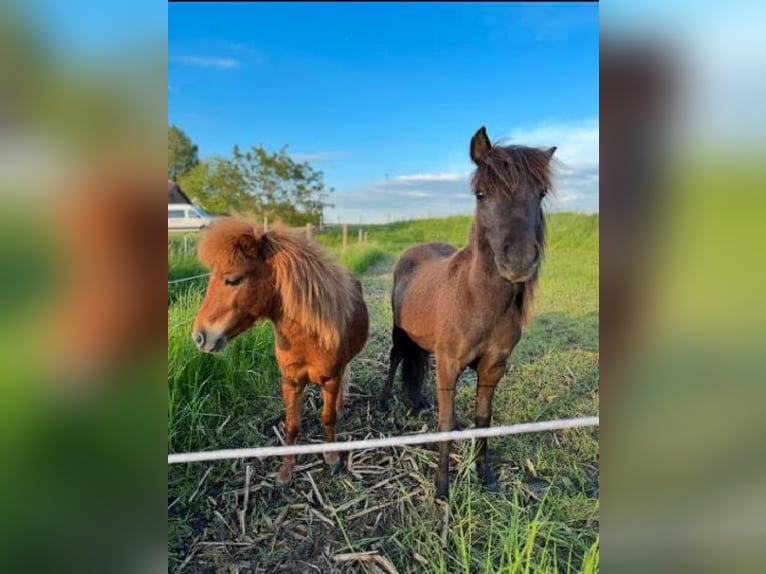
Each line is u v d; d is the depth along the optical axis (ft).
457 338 7.60
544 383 12.92
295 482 8.56
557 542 7.00
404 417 11.05
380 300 22.00
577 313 20.54
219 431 9.75
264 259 7.35
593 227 46.39
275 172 60.80
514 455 9.40
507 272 6.29
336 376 8.29
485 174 6.63
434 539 7.12
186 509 7.90
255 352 12.12
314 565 6.88
